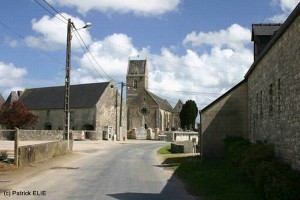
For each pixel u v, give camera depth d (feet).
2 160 63.00
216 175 53.42
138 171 62.59
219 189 43.57
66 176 53.31
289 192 29.48
